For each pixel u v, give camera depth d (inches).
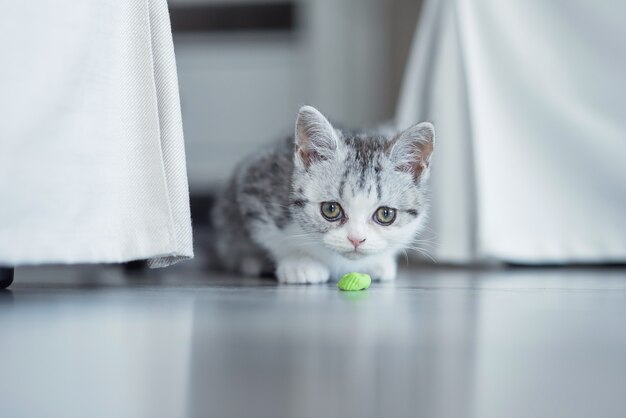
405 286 21.0
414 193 21.7
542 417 10.7
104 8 18.2
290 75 46.8
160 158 18.7
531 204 24.8
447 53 25.4
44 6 17.5
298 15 46.3
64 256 17.8
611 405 11.4
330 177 21.2
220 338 15.2
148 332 15.5
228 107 47.4
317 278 21.5
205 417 10.6
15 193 17.3
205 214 44.7
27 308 17.3
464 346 14.9
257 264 23.9
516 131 24.9
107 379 12.6
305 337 15.3
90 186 18.1
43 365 13.5
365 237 20.9
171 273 24.3
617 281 22.1
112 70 18.3
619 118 24.5
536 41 24.6
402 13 45.2
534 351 14.8
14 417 10.6
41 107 17.5
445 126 25.5
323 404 11.2
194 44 47.0
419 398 11.5
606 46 24.3
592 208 24.8
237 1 46.3
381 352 14.6
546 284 21.4
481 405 11.3
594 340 15.3
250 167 23.3
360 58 46.1
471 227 25.4
